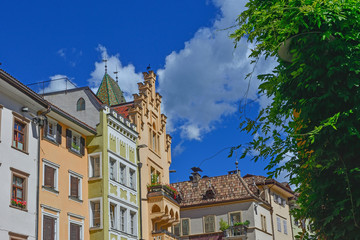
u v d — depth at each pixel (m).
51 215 30.62
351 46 9.21
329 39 9.26
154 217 40.88
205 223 56.19
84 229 33.94
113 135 37.84
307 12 9.09
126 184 38.53
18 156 28.22
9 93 28.03
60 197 31.86
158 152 45.66
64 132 33.72
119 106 44.62
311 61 9.44
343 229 9.09
